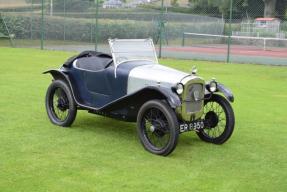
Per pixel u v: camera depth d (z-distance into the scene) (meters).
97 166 5.47
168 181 5.11
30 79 11.77
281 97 10.70
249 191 4.95
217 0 28.48
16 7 24.69
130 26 25.08
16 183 4.86
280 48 26.69
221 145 6.60
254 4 28.12
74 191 4.73
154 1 28.70
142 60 7.01
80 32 24.11
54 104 7.52
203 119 6.58
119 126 7.36
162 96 6.08
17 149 5.96
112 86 6.71
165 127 5.97
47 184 4.88
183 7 30.00
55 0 23.91
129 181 5.05
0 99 9.08
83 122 7.52
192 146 6.48
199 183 5.10
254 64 17.33
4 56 17.20
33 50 20.19
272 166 5.79
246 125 7.86
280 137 7.16
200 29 28.23
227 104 6.52
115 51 6.80
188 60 18.22
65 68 7.29
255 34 28.16
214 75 14.04
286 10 28.17
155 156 5.95
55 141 6.39
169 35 26.64
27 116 7.75
